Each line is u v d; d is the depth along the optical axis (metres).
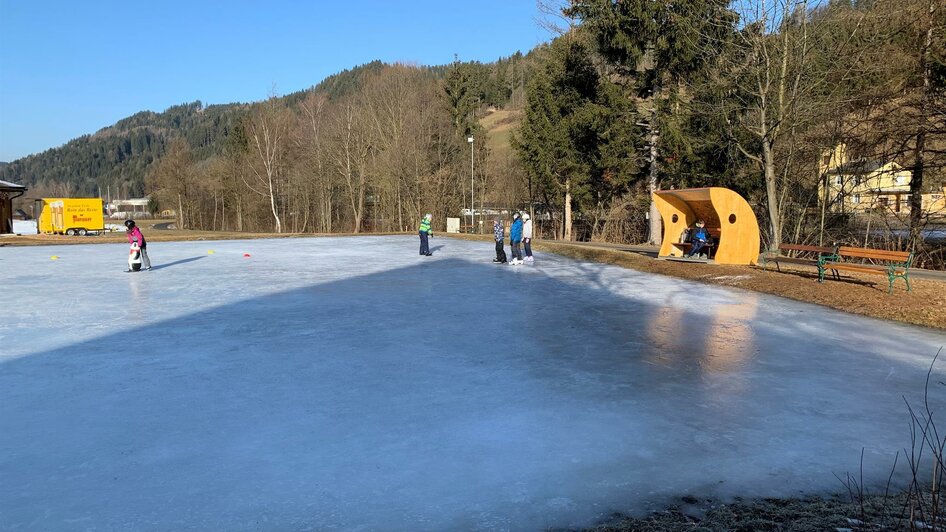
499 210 56.62
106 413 5.20
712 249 17.95
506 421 5.02
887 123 18.94
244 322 9.36
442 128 59.00
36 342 7.93
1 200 39.31
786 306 11.00
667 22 26.50
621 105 30.48
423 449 4.42
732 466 4.13
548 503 3.59
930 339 8.21
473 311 10.43
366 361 7.00
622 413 5.22
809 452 4.38
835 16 17.94
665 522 3.33
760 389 5.93
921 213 19.94
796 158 22.17
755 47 17.80
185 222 84.44
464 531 3.25
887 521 3.27
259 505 3.56
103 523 3.35
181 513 3.46
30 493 3.72
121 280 14.69
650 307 10.88
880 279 13.27
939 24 17.34
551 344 7.90
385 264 19.30
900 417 5.13
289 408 5.34
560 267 18.39
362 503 3.59
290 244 30.77
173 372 6.52
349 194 62.22
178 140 82.88
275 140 65.81
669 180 29.75
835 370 6.64
